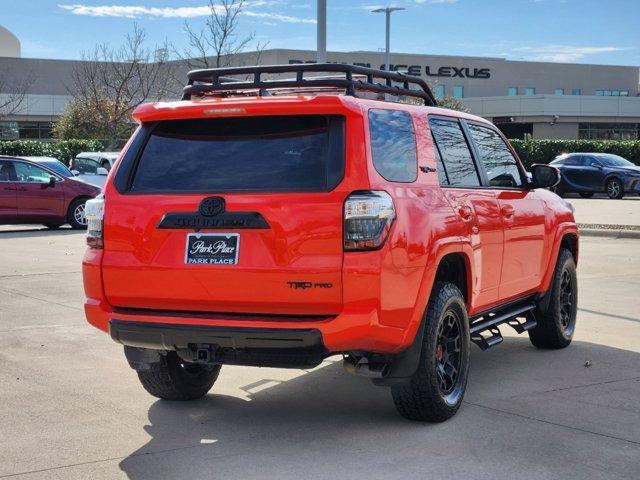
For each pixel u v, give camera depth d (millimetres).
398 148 5277
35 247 15984
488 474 4535
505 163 6965
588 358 7328
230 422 5527
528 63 81000
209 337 4891
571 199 30094
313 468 4641
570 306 7871
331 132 4934
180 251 5020
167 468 4668
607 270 12781
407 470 4602
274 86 5516
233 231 4914
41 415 5672
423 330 5215
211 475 4555
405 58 75562
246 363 5035
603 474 4535
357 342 4789
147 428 5402
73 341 7910
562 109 64000
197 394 6027
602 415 5594
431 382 5273
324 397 6129
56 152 37406
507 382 6484
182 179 5137
